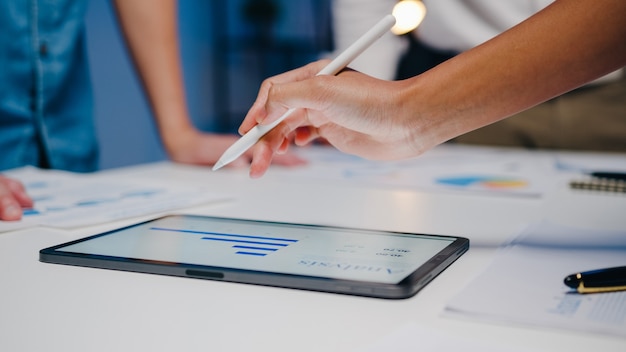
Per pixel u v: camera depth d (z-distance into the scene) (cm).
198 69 204
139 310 42
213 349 36
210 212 75
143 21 128
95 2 169
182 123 131
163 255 52
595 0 51
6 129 124
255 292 45
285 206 79
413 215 74
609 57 51
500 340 36
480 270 49
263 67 219
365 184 95
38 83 127
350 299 44
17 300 44
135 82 182
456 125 56
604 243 58
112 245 56
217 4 207
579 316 39
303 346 36
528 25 53
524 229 64
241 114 216
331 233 60
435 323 39
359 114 57
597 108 147
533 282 46
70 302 43
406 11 66
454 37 156
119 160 179
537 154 130
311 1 213
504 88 53
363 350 34
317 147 143
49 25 129
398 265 49
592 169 107
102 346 36
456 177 100
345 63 61
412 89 56
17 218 68
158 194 84
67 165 135
